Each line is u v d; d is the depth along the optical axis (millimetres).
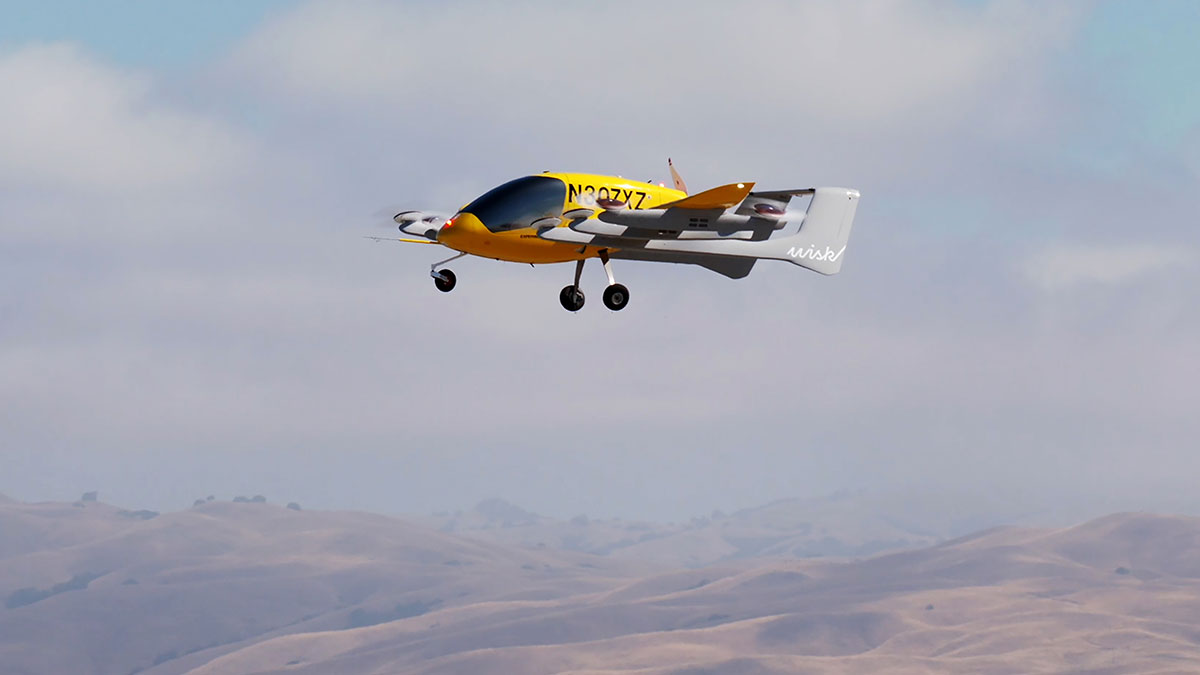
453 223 65625
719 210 66750
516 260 66750
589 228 65312
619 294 67062
